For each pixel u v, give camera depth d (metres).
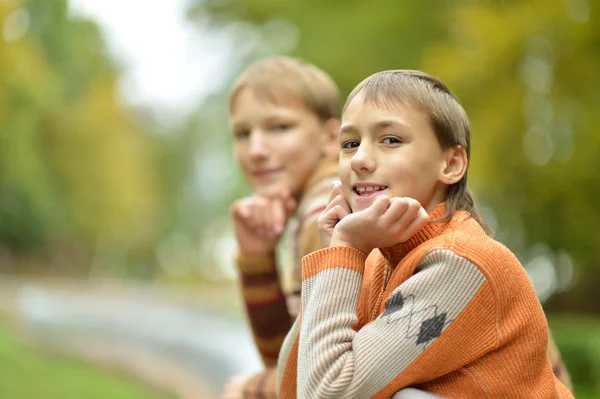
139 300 27.42
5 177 32.69
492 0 11.34
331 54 15.20
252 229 2.61
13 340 17.44
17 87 27.69
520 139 11.36
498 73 10.97
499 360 1.64
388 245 1.76
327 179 2.52
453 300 1.63
